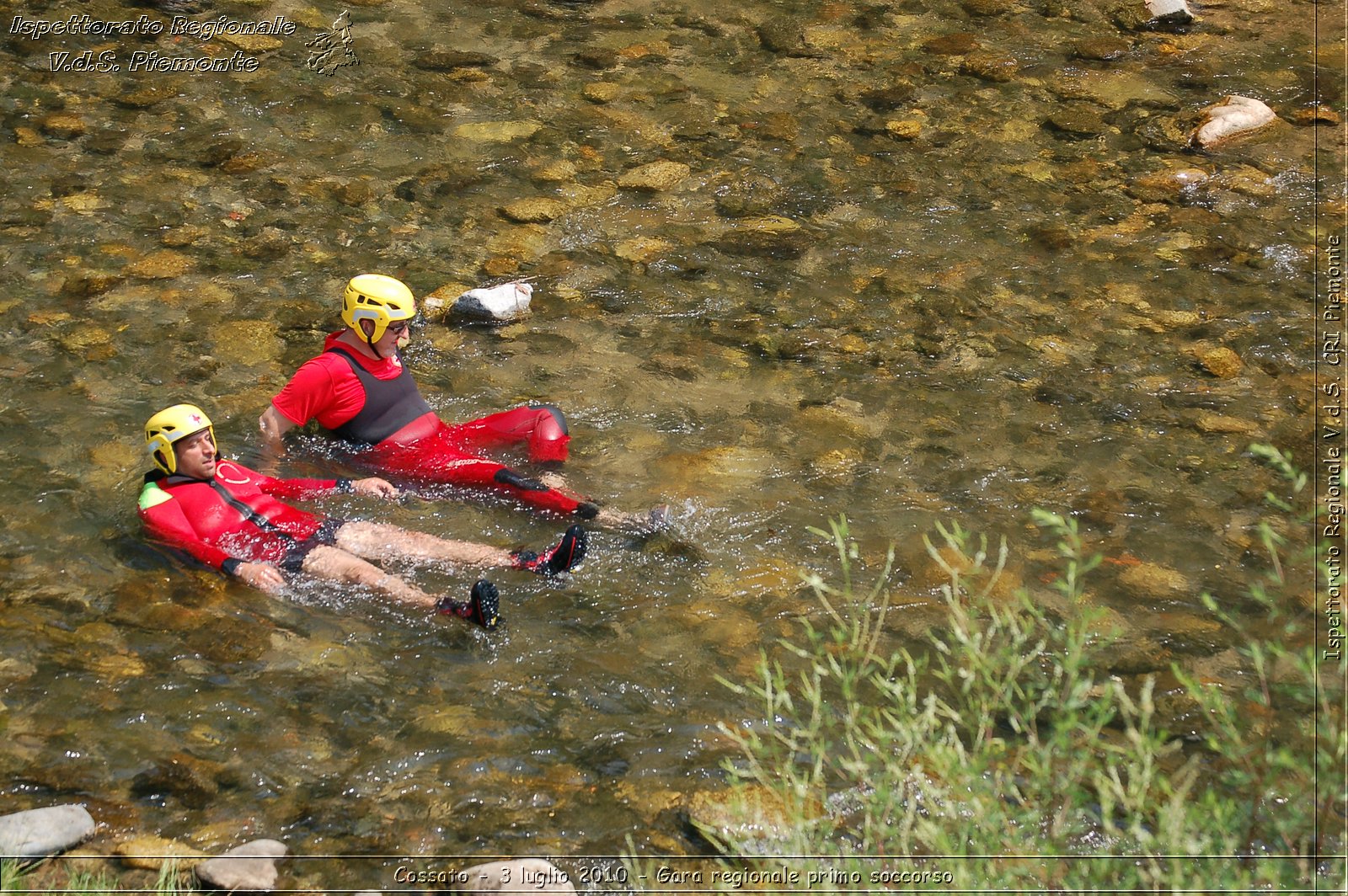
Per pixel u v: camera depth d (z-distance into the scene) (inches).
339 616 679.7
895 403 885.8
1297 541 747.4
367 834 560.4
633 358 932.0
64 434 816.9
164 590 690.8
